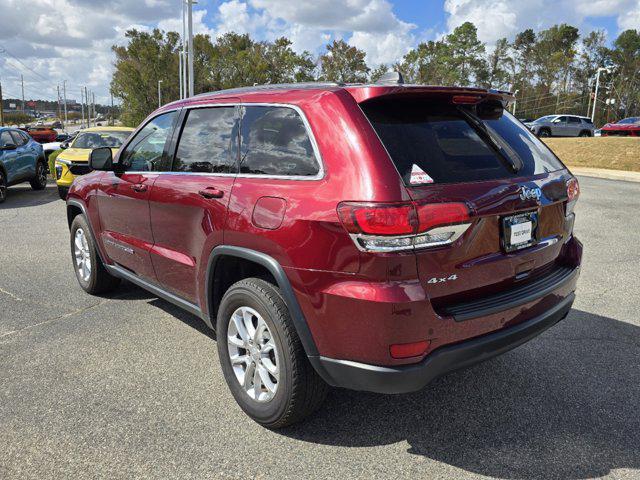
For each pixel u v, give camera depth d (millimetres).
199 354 3945
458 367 2582
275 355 2832
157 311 4828
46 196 13391
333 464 2691
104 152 4184
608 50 90312
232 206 3014
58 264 6480
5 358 3852
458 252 2488
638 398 3307
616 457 2732
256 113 3109
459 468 2658
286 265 2686
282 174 2822
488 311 2586
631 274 5992
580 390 3402
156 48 75500
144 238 4039
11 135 13242
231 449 2807
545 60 93812
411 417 3111
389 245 2348
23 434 2920
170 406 3227
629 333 4309
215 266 3254
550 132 35406
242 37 83312
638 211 10539
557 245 3121
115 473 2604
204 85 77250
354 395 3371
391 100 2680
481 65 94562
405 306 2363
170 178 3631
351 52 77188
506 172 2775
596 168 22453
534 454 2762
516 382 3512
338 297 2480
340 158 2545
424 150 2568
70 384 3480
